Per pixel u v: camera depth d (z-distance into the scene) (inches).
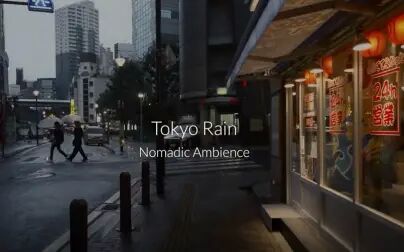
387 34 185.0
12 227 357.7
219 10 1620.3
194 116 1745.8
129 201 331.3
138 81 2229.3
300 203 334.0
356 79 214.1
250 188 545.0
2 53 2154.3
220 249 277.9
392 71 181.6
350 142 228.1
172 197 490.0
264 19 193.3
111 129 3016.7
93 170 784.9
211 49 1636.3
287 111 376.5
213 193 516.7
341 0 173.9
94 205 452.1
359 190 211.9
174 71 2165.4
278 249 275.9
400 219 174.9
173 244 291.9
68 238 316.8
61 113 5649.6
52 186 587.5
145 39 4138.8
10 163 953.5
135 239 307.3
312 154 302.7
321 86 276.1
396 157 179.2
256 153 1206.9
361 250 206.8
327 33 232.8
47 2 727.7
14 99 2299.5
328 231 257.1
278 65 354.9
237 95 1562.5
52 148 986.1
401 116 175.9
